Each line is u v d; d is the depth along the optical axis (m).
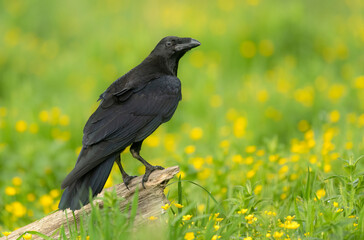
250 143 12.17
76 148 12.39
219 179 8.66
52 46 19.83
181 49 8.35
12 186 9.41
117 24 20.52
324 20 20.86
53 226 6.74
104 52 18.20
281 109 13.74
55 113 13.16
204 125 13.14
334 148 9.47
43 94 16.06
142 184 6.89
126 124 7.19
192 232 5.81
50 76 16.97
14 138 12.50
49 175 10.09
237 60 17.62
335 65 17.83
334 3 23.55
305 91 14.26
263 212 6.85
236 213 6.62
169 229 5.82
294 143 10.26
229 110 13.70
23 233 6.35
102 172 6.60
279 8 19.61
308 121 13.66
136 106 7.43
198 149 11.50
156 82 7.84
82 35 20.95
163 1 22.19
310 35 18.61
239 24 18.55
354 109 13.94
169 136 12.30
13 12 22.09
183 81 16.02
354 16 21.81
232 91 15.02
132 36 18.86
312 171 7.91
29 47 19.17
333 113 11.92
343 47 18.39
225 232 6.09
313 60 17.17
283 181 8.37
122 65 16.91
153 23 20.33
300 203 7.14
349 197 6.56
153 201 6.89
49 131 12.90
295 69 16.89
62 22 21.66
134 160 11.20
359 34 19.19
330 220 5.98
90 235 5.62
